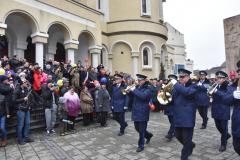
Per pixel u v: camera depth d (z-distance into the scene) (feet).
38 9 46.85
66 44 54.24
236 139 16.57
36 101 30.25
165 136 28.43
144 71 76.13
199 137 28.09
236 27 44.68
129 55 75.56
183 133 19.24
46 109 31.63
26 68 36.86
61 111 32.48
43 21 47.73
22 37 53.21
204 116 32.42
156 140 27.27
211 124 35.53
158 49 78.74
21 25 51.93
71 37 54.08
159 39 79.61
